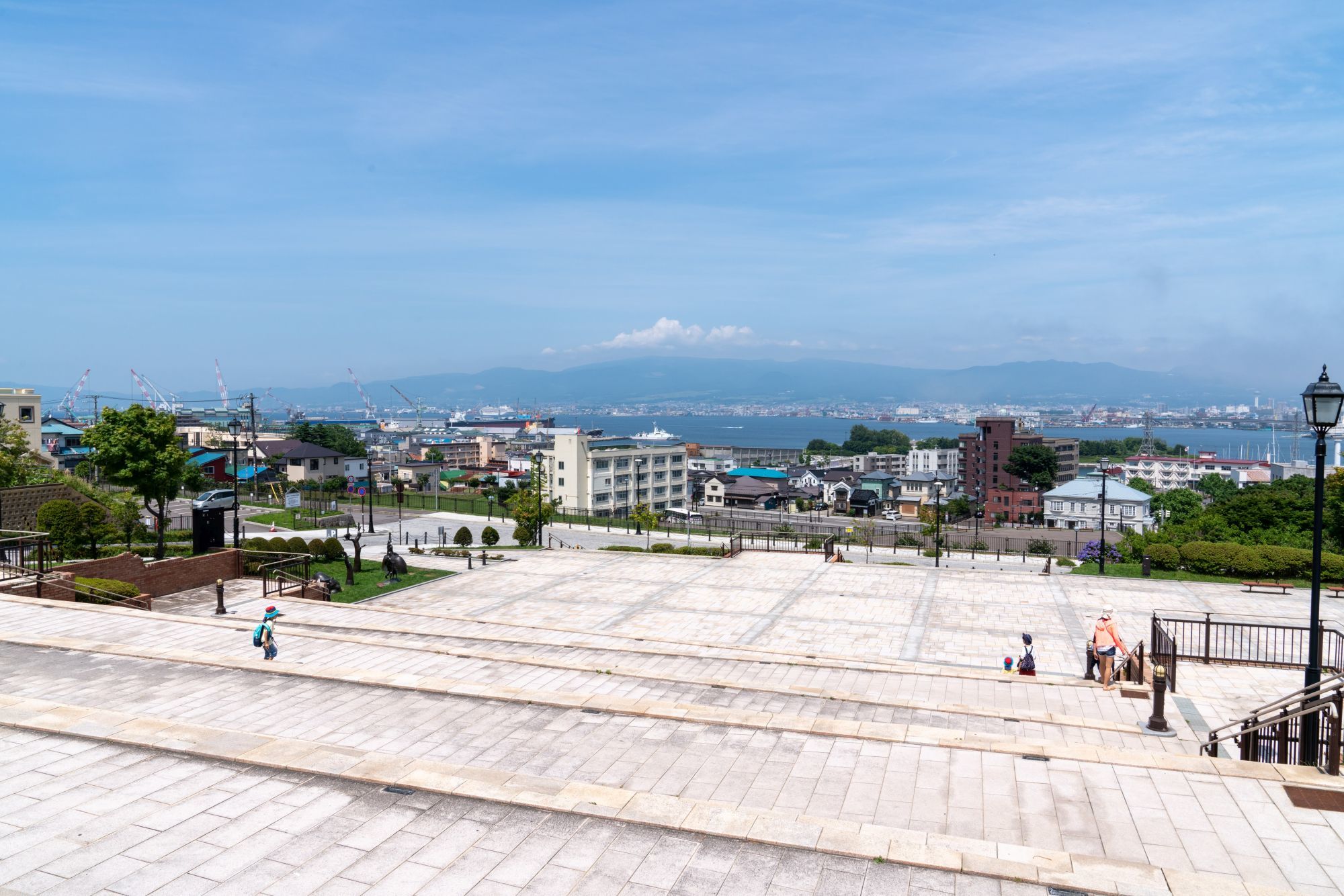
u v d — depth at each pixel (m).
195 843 7.84
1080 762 10.08
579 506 93.44
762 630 24.17
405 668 15.60
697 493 129.12
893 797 9.30
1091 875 7.10
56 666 14.13
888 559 45.53
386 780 8.98
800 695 14.44
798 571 33.78
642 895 7.00
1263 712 11.49
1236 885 6.90
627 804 8.42
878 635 23.50
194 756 9.66
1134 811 8.84
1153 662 17.17
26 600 19.84
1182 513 90.44
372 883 7.20
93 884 7.18
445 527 56.34
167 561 25.31
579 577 32.44
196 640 17.33
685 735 11.22
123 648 14.94
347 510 63.50
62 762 9.52
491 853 7.65
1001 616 25.70
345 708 12.22
